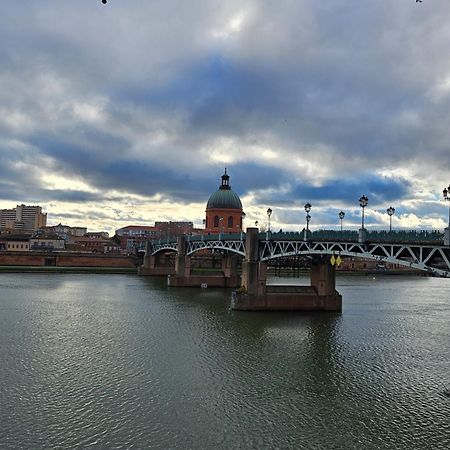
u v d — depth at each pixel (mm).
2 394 32125
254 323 60125
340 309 71938
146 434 26609
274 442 26062
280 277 154750
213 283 113938
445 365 41438
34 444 25172
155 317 64000
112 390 33344
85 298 84562
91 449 24781
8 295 86312
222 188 184250
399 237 47688
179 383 35188
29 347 45125
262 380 36375
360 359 43000
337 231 57531
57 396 31984
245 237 81438
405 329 58031
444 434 27531
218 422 28422
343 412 30375
